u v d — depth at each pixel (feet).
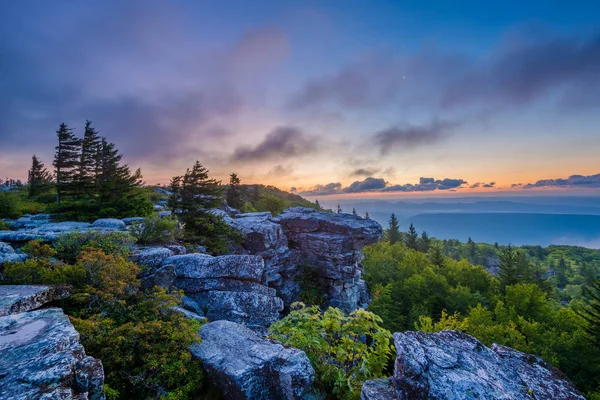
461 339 20.02
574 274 461.37
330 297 108.06
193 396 22.76
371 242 111.65
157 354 23.52
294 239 115.03
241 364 22.61
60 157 142.61
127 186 106.73
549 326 124.16
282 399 21.58
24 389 13.66
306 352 25.88
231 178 218.79
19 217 98.73
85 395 14.74
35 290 26.63
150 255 46.39
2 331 19.57
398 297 155.43
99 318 25.50
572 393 15.46
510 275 184.65
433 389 14.66
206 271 48.80
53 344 17.78
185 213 91.25
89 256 32.19
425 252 337.72
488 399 13.97
